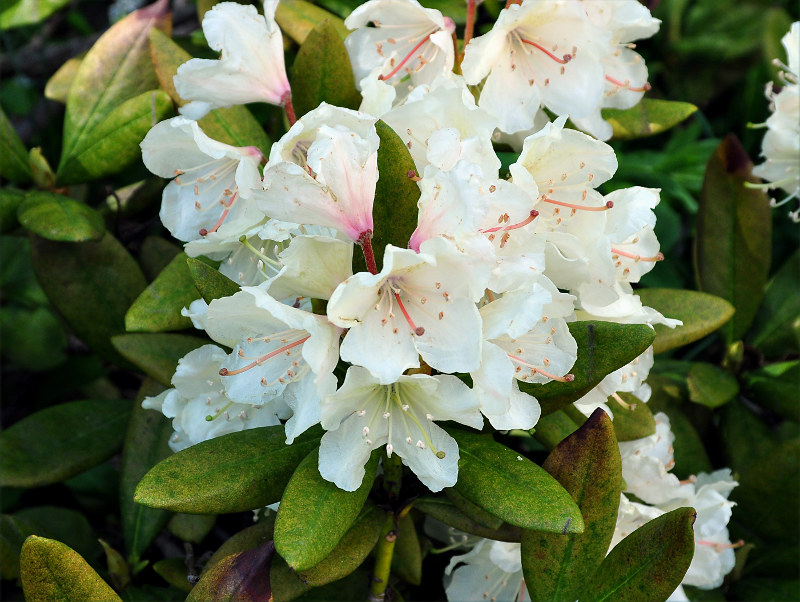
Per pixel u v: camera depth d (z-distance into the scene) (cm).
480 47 60
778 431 81
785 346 79
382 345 53
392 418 55
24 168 74
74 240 68
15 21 82
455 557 66
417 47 64
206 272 58
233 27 61
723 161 75
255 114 76
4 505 82
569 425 63
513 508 55
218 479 57
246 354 56
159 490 56
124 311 74
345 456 55
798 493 72
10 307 87
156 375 67
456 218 52
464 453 58
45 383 86
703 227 77
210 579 57
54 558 55
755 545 73
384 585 63
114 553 68
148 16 74
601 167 58
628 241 61
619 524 64
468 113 56
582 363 57
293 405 56
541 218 59
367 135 55
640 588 58
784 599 71
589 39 62
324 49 66
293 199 54
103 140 71
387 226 57
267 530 64
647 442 68
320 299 56
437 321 53
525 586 65
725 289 77
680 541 57
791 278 80
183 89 62
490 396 53
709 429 79
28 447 72
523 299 53
